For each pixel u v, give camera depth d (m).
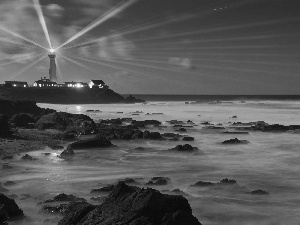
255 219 11.43
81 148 24.53
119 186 9.27
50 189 14.56
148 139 30.42
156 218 8.14
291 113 68.62
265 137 34.44
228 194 14.11
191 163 21.12
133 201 8.53
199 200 13.31
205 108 90.25
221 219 11.40
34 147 24.16
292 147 28.02
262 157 23.52
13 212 10.57
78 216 9.03
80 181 16.06
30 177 16.66
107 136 31.12
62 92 111.12
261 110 78.44
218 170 19.19
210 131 39.47
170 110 82.12
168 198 8.79
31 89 106.06
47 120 35.31
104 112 71.81
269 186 15.62
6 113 40.41
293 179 17.05
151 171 18.70
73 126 34.59
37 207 11.80
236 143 29.20
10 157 20.59
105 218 8.31
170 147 27.41
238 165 20.64
